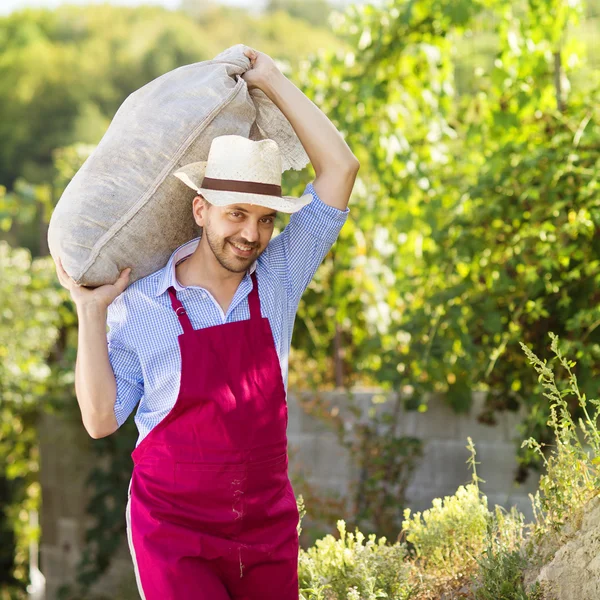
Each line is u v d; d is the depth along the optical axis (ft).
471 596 9.07
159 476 7.11
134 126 7.99
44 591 24.85
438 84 17.53
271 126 8.62
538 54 15.65
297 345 19.02
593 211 13.46
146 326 7.24
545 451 14.46
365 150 18.10
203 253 7.43
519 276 14.85
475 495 10.36
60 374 23.65
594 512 8.43
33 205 24.62
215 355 7.14
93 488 23.94
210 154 7.35
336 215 8.01
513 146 14.87
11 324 23.65
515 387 15.48
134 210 7.91
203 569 7.02
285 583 7.45
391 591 9.32
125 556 23.53
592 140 14.17
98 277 7.79
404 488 16.51
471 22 16.28
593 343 13.97
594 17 17.28
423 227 17.70
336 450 17.21
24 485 27.35
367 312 18.92
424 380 16.12
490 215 14.70
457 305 15.11
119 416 7.22
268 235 7.32
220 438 7.04
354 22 17.51
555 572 8.48
